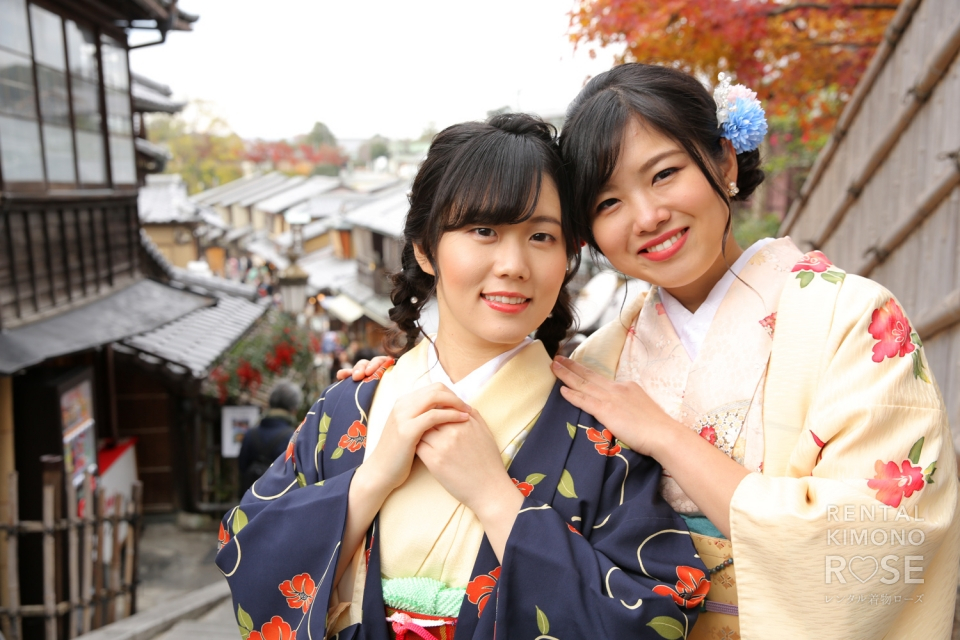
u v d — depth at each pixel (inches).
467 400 60.1
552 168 56.2
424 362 64.2
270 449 251.4
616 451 58.4
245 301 543.8
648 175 55.7
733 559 53.1
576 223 60.7
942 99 143.6
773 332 58.7
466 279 55.4
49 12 250.1
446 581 55.6
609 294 293.4
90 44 287.1
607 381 62.1
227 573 59.6
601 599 50.1
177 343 351.6
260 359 372.2
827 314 56.1
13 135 223.6
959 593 93.0
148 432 348.8
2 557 203.9
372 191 1494.8
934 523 50.3
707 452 55.6
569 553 51.6
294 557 56.9
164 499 350.3
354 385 66.4
